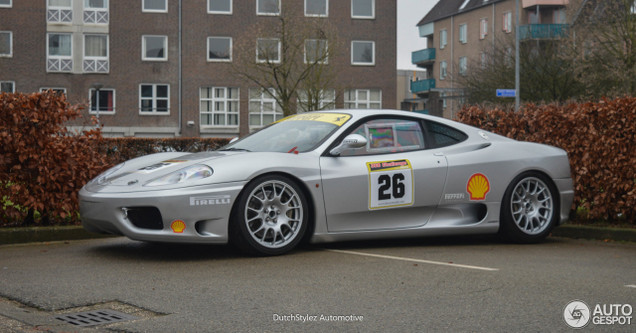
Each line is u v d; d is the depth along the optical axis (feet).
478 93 111.65
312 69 104.53
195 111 125.29
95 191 18.92
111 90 123.13
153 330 11.46
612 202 25.59
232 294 14.14
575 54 99.96
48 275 16.33
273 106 127.54
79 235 23.39
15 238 22.30
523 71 106.42
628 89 92.38
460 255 19.52
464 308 12.94
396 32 132.16
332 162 19.90
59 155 23.80
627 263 18.37
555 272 16.76
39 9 120.78
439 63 193.98
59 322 11.98
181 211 17.83
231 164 18.65
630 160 24.59
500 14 167.02
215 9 125.49
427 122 21.99
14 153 23.36
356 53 131.03
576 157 26.45
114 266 17.53
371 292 14.32
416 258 18.83
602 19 98.63
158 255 19.27
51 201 23.91
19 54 120.26
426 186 21.04
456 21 185.16
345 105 130.52
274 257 18.81
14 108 23.03
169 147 49.06
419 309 12.86
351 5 130.41
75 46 121.80
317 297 13.84
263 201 18.80
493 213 22.06
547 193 22.95
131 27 123.24
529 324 11.84
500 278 15.89
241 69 114.83
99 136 25.04
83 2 121.90
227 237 18.43
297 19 106.52
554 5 154.81
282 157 19.31
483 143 22.44
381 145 20.93
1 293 14.37
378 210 20.39
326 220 19.66
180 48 124.47
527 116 28.40
